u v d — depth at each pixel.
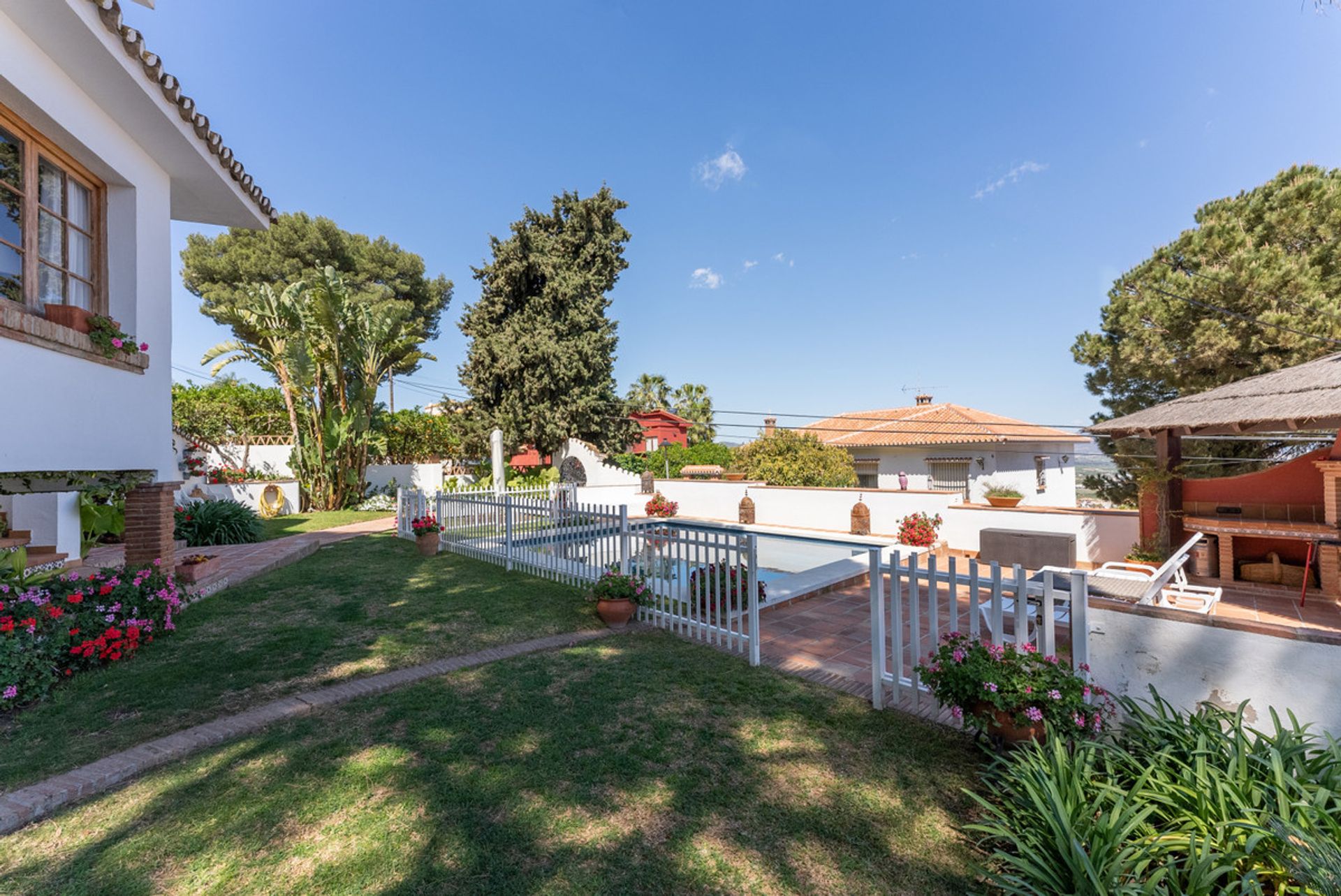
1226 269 11.43
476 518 10.21
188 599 6.68
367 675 4.77
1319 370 7.54
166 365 6.56
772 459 18.22
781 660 5.27
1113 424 9.00
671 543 6.30
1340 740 2.65
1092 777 2.74
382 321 18.02
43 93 4.71
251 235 27.38
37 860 2.54
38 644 4.28
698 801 3.01
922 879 2.43
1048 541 9.49
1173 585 6.63
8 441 4.25
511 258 22.31
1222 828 2.16
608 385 23.45
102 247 5.89
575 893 2.36
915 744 3.62
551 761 3.40
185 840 2.67
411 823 2.80
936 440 19.55
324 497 18.34
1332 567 6.97
